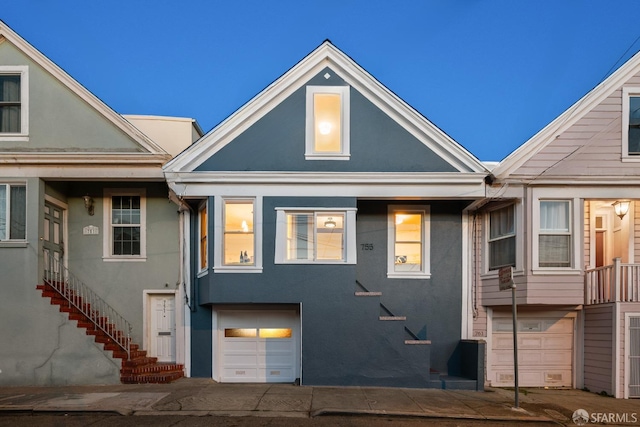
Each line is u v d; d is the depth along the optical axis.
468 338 11.88
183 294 12.01
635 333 10.70
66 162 11.36
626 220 12.02
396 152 11.30
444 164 11.27
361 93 11.45
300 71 11.35
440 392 10.34
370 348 10.78
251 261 11.18
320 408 8.62
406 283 12.04
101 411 8.46
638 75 11.34
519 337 12.00
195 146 11.17
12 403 8.88
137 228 12.61
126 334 12.20
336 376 10.70
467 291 12.05
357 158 11.27
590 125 11.26
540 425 8.34
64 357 10.93
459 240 12.14
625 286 10.77
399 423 8.11
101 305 12.27
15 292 11.09
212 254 11.05
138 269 12.40
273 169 11.20
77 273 12.36
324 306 10.89
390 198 11.38
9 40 11.71
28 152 11.38
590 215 12.28
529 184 11.13
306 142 11.27
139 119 13.75
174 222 12.52
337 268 10.99
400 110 11.31
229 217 11.30
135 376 10.84
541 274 11.02
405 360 10.73
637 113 11.34
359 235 12.12
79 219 12.49
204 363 11.77
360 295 10.90
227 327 11.98
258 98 11.23
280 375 11.88
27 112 11.64
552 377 11.91
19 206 11.45
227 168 11.19
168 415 8.29
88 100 11.66
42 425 7.75
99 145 11.63
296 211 11.20
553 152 11.19
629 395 10.58
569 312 11.92
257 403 9.01
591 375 11.45
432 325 11.95
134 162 11.47
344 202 11.14
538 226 11.13
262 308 11.85
